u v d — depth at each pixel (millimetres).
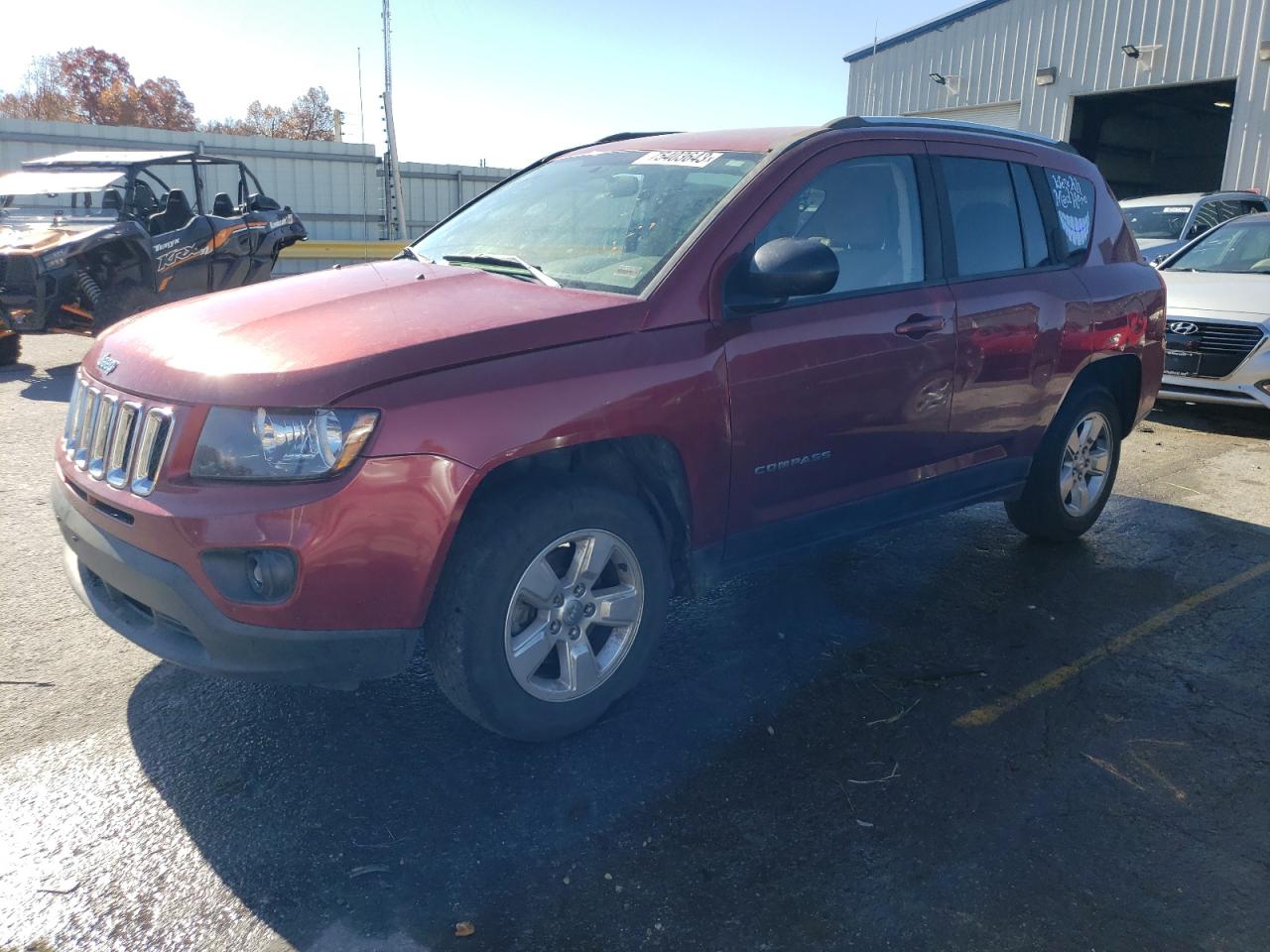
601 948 2322
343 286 3342
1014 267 4363
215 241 11758
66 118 50688
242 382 2633
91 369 3162
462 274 3434
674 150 3932
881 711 3447
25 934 2311
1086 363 4664
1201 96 23312
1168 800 2963
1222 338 7840
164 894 2457
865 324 3619
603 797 2902
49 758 3025
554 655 3186
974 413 4160
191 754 3074
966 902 2500
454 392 2703
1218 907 2508
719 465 3271
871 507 3857
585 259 3459
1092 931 2414
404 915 2408
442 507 2670
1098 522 5598
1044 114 21625
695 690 3566
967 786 3006
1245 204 13633
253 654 2615
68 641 3824
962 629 4137
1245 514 5797
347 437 2578
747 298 3279
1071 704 3523
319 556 2562
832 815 2846
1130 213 13594
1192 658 3902
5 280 9445
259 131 54500
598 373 2934
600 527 3035
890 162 3902
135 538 2723
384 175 24031
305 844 2664
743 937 2367
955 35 23141
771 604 4367
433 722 3295
